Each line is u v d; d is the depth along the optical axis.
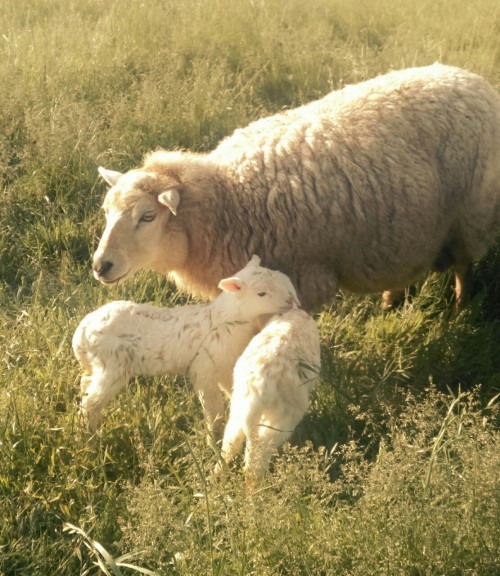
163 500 2.37
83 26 5.17
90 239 3.61
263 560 2.31
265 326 2.81
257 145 3.10
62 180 3.77
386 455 2.43
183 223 3.00
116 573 2.27
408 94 3.15
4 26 5.17
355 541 2.30
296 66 4.77
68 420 2.77
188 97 4.28
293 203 3.01
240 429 2.64
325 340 3.15
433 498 2.40
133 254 2.94
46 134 3.83
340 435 2.85
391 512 2.31
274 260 3.04
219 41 4.94
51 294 3.37
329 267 3.08
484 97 3.22
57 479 2.64
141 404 2.84
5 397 2.81
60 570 2.46
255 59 4.78
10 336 3.12
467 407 2.97
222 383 2.86
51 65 4.52
